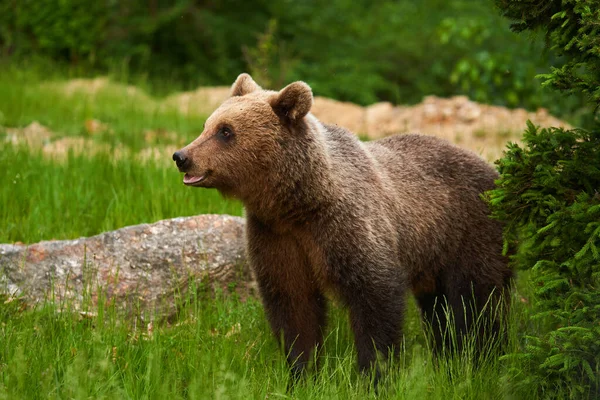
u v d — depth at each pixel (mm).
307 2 35781
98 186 14688
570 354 8172
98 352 8789
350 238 9453
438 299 11344
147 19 33156
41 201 13633
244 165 9375
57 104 24094
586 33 8617
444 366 9695
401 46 33438
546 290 8734
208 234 11742
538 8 8984
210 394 8281
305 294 9961
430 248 10656
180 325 10305
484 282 10828
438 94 32594
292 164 9344
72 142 19891
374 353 9609
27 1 32219
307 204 9406
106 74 31906
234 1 34750
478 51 28797
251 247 9891
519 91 25625
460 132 22250
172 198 13859
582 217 8422
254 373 9250
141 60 33250
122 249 11328
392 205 10117
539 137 8984
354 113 24562
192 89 30719
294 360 9727
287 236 9703
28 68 29703
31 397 8188
